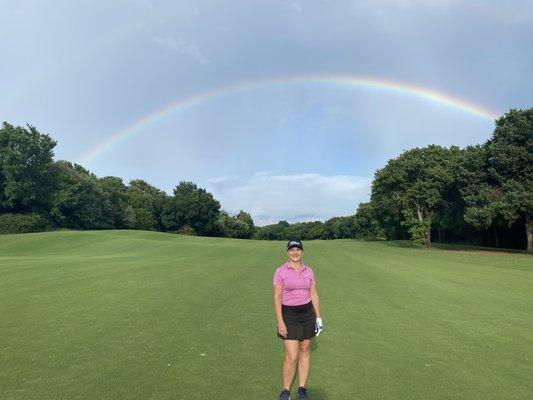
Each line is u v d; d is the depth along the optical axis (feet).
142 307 40.86
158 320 35.83
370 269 79.87
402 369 25.43
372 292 53.31
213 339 30.58
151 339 30.19
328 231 568.00
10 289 49.60
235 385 22.24
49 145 268.82
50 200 271.08
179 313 38.60
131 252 124.57
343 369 25.32
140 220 374.84
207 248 132.46
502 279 69.62
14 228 243.40
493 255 129.59
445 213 207.51
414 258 112.57
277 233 621.31
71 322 34.63
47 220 265.34
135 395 20.62
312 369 25.29
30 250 138.21
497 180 152.97
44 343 28.84
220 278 62.03
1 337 30.19
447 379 23.94
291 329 20.89
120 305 41.52
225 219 447.83
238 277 63.26
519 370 25.70
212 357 26.61
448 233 262.26
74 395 20.47
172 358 26.22
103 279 58.08
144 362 25.39
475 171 156.46
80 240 157.58
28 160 261.85
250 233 490.49
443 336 33.09
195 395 20.83
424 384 23.11
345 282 61.57
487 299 50.14
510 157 145.18
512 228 192.65
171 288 52.16
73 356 26.25
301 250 21.58
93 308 39.99
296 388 22.35
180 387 21.74
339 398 21.16
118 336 30.76
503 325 37.09
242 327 34.06
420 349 29.58
